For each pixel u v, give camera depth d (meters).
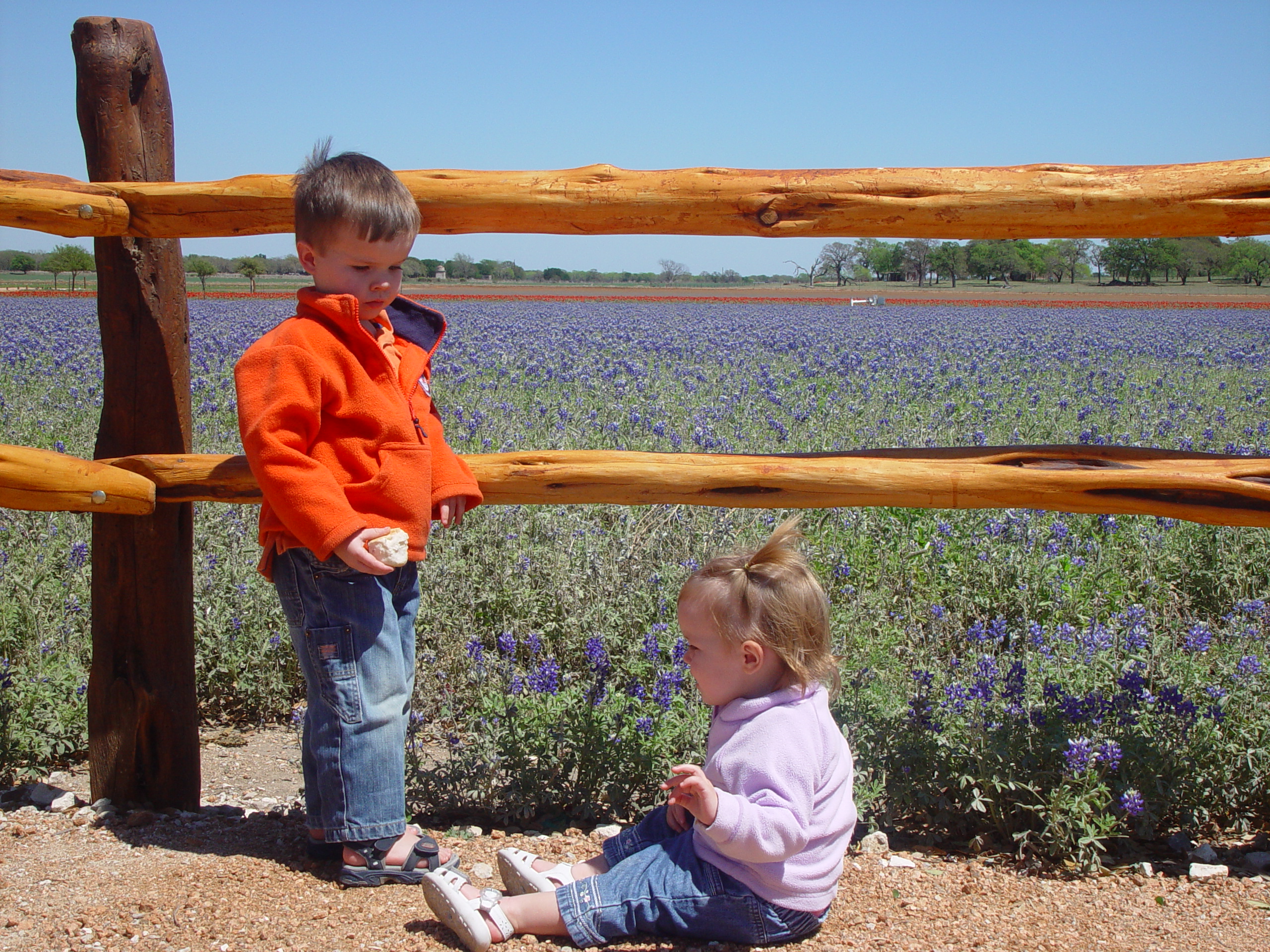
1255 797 3.14
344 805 2.51
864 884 2.61
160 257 2.87
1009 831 2.93
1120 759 2.94
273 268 83.44
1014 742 2.95
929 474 2.73
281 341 2.37
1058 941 2.33
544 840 2.87
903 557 5.50
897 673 4.14
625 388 11.95
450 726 4.11
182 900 2.42
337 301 2.39
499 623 4.87
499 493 2.79
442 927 2.33
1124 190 2.60
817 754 2.27
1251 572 5.51
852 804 2.37
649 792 3.07
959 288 76.12
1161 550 5.61
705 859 2.28
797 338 22.38
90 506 2.71
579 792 3.10
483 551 5.21
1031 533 5.54
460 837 2.93
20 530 5.55
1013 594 5.26
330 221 2.37
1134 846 2.90
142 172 2.86
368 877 2.52
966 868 2.73
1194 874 2.72
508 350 17.70
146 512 2.83
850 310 42.16
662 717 3.22
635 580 4.95
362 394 2.43
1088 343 22.23
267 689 4.49
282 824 2.98
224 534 5.41
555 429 8.76
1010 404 11.34
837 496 2.75
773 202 2.66
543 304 45.53
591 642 3.44
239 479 2.83
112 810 3.04
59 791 3.24
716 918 2.24
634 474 2.77
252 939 2.25
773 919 2.24
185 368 2.98
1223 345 22.44
